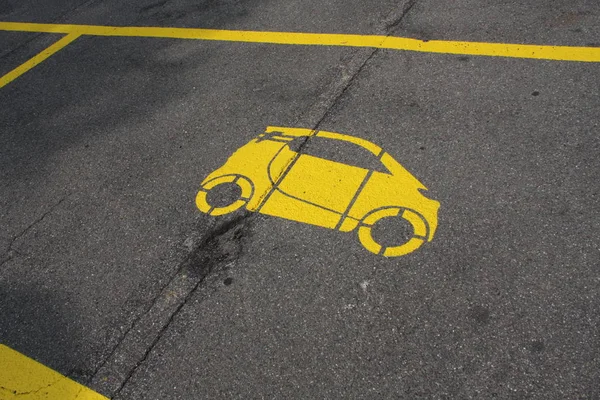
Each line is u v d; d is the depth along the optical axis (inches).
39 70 208.2
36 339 116.2
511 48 168.7
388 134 147.8
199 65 192.7
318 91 168.7
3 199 153.6
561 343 98.0
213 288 119.0
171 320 114.7
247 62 188.9
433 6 196.1
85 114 180.4
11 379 109.5
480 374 96.4
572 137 135.3
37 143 171.8
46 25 239.5
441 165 135.6
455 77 162.1
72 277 127.6
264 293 115.9
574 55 160.6
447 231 120.3
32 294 125.6
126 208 142.7
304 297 113.6
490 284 109.0
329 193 134.3
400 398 95.7
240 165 147.6
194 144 158.7
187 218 136.1
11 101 193.8
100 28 228.8
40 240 138.8
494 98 151.9
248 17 215.3
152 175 151.0
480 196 126.0
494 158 134.4
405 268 115.0
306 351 104.8
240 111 167.6
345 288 113.7
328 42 190.1
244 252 125.0
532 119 142.8
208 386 102.8
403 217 125.1
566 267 108.9
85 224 140.5
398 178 134.7
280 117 161.8
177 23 221.5
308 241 124.1
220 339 109.6
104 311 119.0
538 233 115.9
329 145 148.0
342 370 101.0
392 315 107.5
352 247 121.0
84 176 155.6
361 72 172.6
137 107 178.7
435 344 101.7
